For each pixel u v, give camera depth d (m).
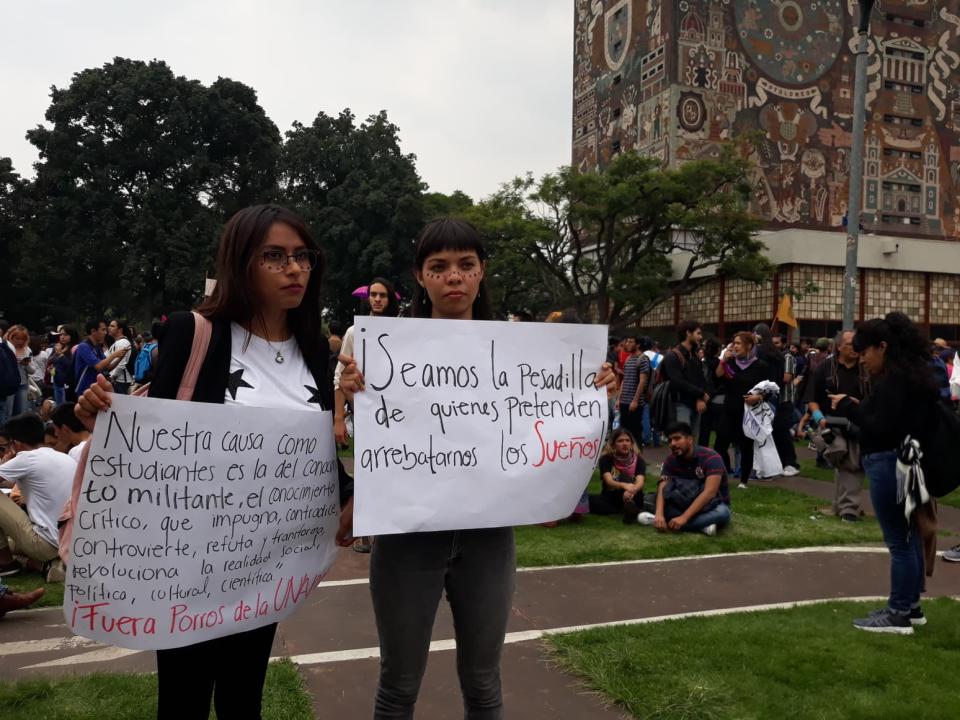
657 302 31.67
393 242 40.47
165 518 1.93
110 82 39.66
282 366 2.09
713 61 40.62
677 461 6.60
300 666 3.52
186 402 1.92
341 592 4.69
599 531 6.40
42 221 40.06
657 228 30.95
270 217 1.98
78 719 2.88
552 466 2.33
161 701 2.03
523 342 2.35
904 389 3.86
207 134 41.69
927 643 3.85
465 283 2.30
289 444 2.07
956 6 45.81
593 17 47.88
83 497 1.86
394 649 2.20
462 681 2.29
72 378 12.04
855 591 4.87
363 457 2.14
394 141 42.53
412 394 2.21
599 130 47.06
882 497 4.02
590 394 2.44
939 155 45.22
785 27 42.12
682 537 6.18
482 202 32.00
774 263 32.38
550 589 4.80
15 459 4.95
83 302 43.91
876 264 33.12
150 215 37.91
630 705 3.12
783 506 7.43
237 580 2.04
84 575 1.87
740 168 29.88
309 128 43.03
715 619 4.17
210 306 2.01
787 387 9.34
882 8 44.28
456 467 2.22
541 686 3.35
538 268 33.00
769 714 3.04
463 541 2.22
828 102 43.00
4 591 4.15
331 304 42.78
